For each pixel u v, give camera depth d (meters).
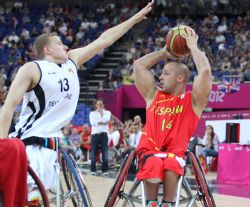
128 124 15.84
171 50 5.09
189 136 4.96
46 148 4.62
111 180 11.68
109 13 27.89
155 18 27.17
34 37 26.38
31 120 4.64
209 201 4.66
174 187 4.66
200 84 4.87
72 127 17.41
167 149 4.87
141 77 5.22
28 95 4.61
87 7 28.59
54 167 4.63
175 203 4.57
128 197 4.73
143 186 4.58
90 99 22.55
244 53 22.81
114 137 15.73
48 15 27.78
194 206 5.05
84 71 23.77
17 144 3.86
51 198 5.75
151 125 4.98
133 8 27.84
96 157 14.56
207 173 14.50
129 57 23.89
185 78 5.12
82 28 26.69
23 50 25.25
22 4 28.33
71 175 4.87
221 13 27.98
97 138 13.77
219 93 19.44
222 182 12.03
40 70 4.54
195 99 4.96
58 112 4.70
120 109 20.98
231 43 24.47
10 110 4.37
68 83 4.71
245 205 8.26
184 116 4.95
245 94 19.02
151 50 24.17
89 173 13.52
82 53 5.08
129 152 4.95
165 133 4.89
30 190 4.46
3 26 27.08
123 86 21.08
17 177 3.87
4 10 27.95
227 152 12.12
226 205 8.22
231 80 19.25
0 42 25.66
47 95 4.60
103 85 22.12
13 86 4.45
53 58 4.73
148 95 5.21
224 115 17.28
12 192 3.81
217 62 22.48
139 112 21.95
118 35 5.31
